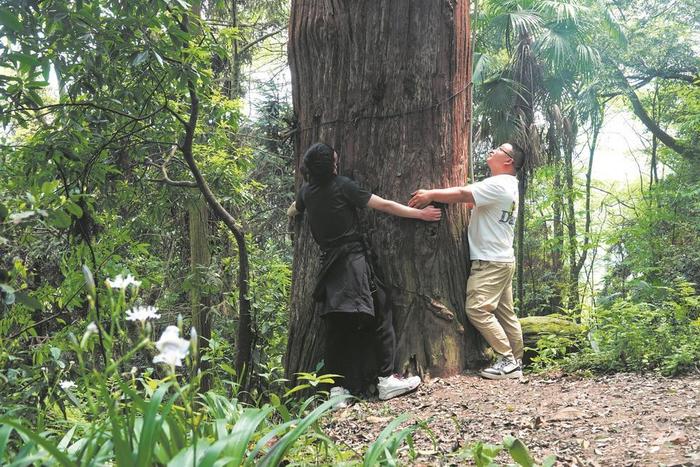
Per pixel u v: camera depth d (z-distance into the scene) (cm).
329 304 484
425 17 525
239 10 1413
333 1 534
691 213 1466
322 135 539
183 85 514
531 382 508
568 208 1656
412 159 523
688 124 1441
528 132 1484
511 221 540
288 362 544
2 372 367
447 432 386
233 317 959
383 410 450
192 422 198
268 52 1655
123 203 696
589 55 1465
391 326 506
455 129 538
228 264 957
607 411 401
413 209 511
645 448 323
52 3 422
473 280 534
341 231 492
